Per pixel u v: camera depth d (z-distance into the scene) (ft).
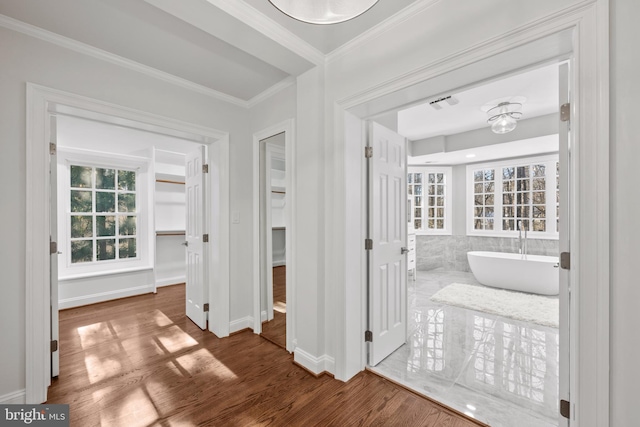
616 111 3.48
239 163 9.82
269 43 5.91
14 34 5.70
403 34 5.48
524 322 10.22
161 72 7.79
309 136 7.14
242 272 9.94
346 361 6.73
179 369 7.28
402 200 8.76
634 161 3.38
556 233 15.76
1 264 5.57
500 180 17.69
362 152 7.22
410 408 5.77
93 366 7.40
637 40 3.35
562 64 4.52
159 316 11.21
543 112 12.23
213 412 5.67
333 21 3.24
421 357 7.82
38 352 5.89
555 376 6.84
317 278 6.97
